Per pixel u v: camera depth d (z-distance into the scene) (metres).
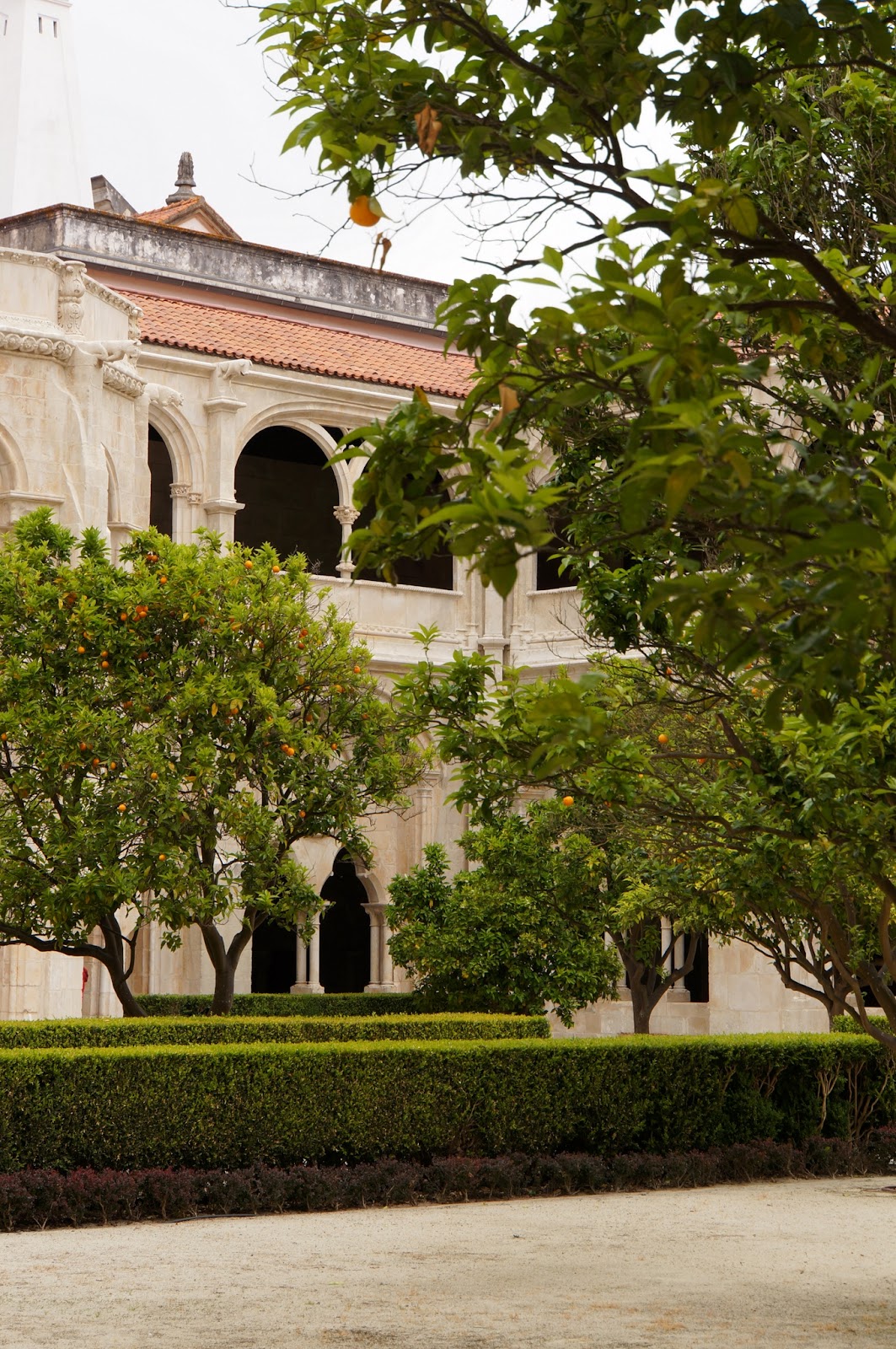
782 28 7.77
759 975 32.69
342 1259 13.89
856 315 8.05
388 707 24.58
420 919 30.03
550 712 7.20
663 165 6.87
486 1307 11.70
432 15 8.48
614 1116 20.03
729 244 8.58
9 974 27.02
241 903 23.27
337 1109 18.16
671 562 12.28
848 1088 22.27
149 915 23.33
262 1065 17.75
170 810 21.95
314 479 43.69
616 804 12.80
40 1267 13.21
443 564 42.25
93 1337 10.44
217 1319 11.12
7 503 28.41
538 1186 18.80
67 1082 16.58
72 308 29.42
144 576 23.31
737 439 5.99
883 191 12.62
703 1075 20.75
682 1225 16.34
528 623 38.25
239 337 37.12
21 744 22.25
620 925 27.64
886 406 11.55
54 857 22.12
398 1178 17.78
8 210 57.78
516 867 28.75
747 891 14.01
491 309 7.50
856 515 6.40
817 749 11.50
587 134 8.77
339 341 39.34
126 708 22.95
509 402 7.06
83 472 28.89
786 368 11.61
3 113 58.38
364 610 36.97
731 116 8.04
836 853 12.64
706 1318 11.38
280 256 42.06
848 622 5.81
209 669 23.03
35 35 58.84
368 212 7.82
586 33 8.21
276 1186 17.02
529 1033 25.42
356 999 33.19
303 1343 10.33
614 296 6.44
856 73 12.59
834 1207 17.92
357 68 8.62
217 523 35.28
